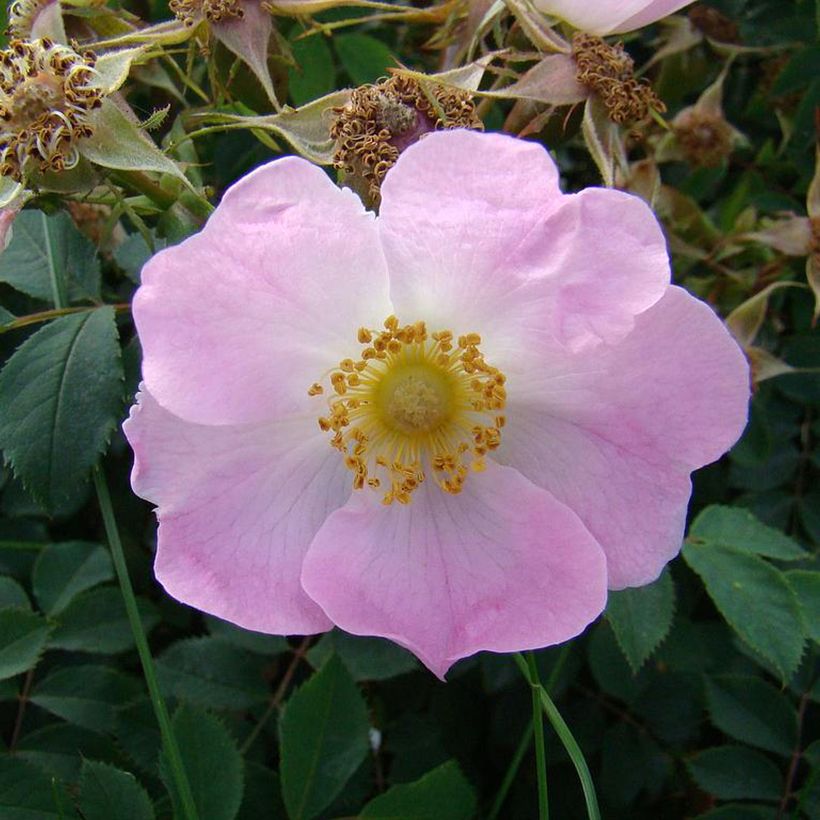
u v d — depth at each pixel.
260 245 0.08
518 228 0.08
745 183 0.16
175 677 0.12
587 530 0.09
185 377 0.08
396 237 0.08
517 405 0.09
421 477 0.10
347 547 0.09
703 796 0.14
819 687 0.12
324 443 0.10
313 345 0.09
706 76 0.16
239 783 0.11
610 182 0.11
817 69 0.16
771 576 0.11
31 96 0.10
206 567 0.09
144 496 0.09
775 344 0.15
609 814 0.13
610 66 0.11
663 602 0.11
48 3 0.11
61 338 0.11
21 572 0.14
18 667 0.11
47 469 0.11
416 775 0.13
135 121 0.10
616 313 0.08
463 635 0.09
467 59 0.12
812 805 0.12
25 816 0.10
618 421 0.09
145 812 0.10
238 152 0.15
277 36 0.12
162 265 0.08
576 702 0.14
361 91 0.10
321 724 0.11
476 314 0.09
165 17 0.14
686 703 0.13
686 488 0.09
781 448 0.15
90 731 0.12
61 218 0.13
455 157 0.08
